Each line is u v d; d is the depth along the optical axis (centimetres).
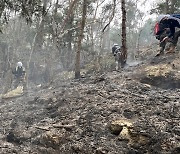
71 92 727
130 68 883
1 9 678
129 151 451
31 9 721
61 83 992
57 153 476
